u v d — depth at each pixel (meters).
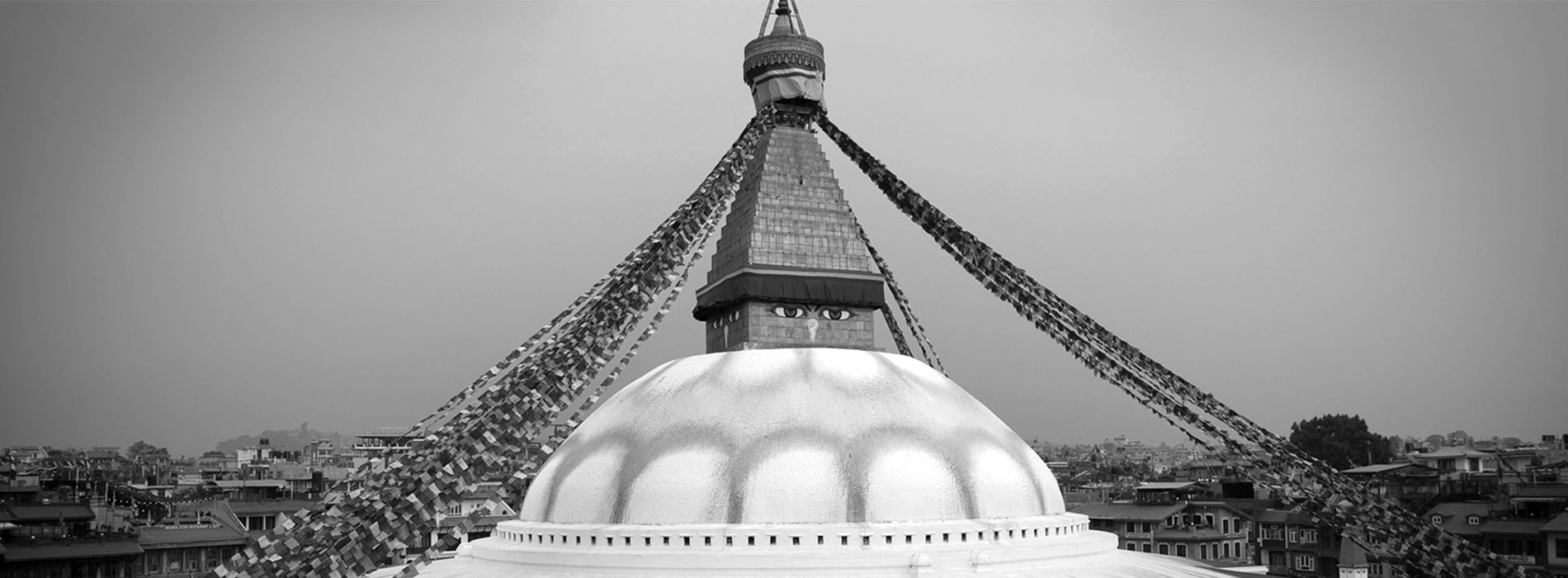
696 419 23.38
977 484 23.23
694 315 29.53
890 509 22.08
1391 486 63.62
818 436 22.77
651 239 23.83
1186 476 95.38
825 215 27.25
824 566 20.92
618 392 26.67
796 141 27.92
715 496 21.98
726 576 20.83
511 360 22.75
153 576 58.28
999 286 25.58
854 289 27.11
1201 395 24.20
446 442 20.58
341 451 110.94
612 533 21.88
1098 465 116.38
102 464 94.06
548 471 24.75
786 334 26.52
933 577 20.89
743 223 27.08
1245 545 64.19
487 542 25.05
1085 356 24.97
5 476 69.00
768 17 29.45
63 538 56.25
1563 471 64.69
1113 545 25.47
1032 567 22.58
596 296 23.59
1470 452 79.12
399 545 19.31
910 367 26.20
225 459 116.44
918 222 26.94
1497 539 52.69
